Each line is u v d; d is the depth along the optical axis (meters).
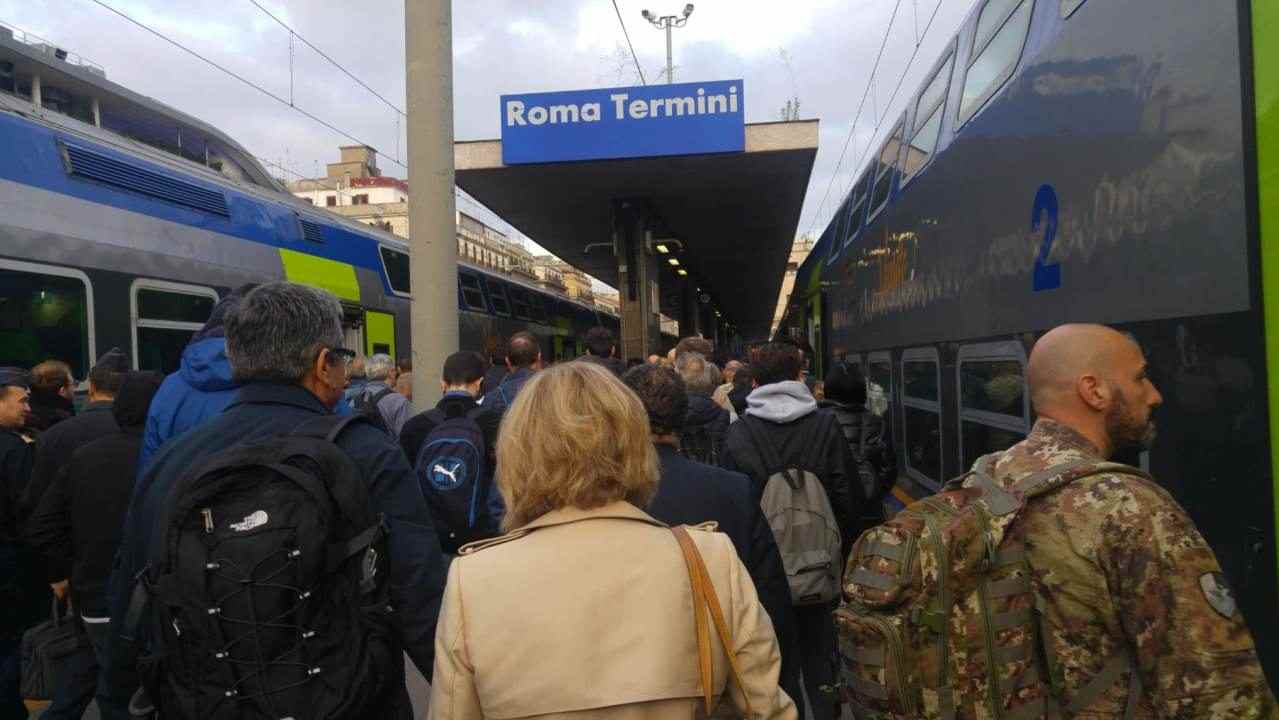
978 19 5.03
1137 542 1.53
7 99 6.43
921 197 5.97
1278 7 1.98
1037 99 3.61
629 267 17.12
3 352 5.61
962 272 4.85
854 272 9.28
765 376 3.62
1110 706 1.55
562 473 1.53
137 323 6.87
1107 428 1.76
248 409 2.13
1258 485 2.07
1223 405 2.21
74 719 3.67
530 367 4.95
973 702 1.67
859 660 1.76
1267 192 2.02
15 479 4.09
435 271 6.34
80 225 6.45
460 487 3.73
